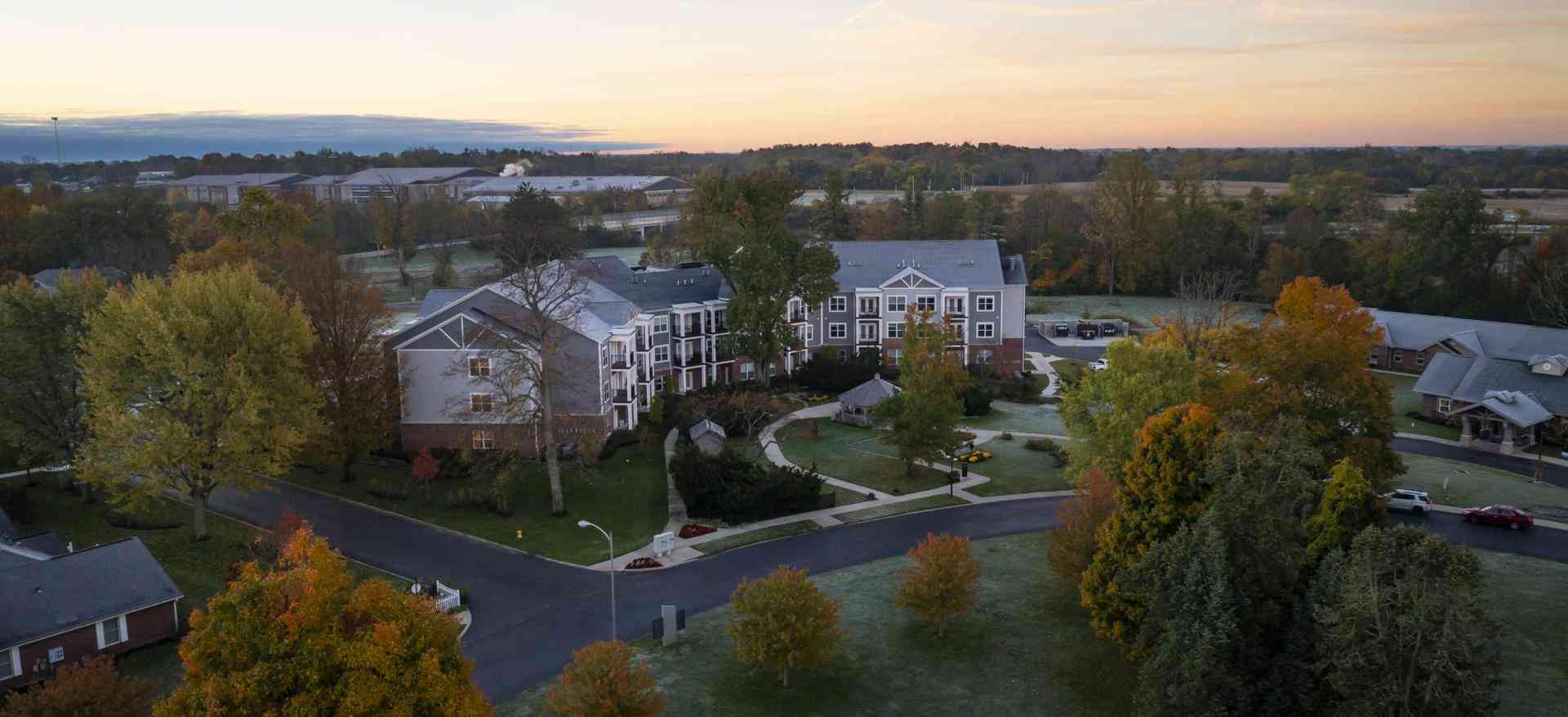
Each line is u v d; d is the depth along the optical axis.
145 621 38.28
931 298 89.19
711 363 82.69
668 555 48.84
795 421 75.50
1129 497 36.88
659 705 30.78
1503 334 86.06
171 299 49.09
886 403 61.09
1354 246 124.94
